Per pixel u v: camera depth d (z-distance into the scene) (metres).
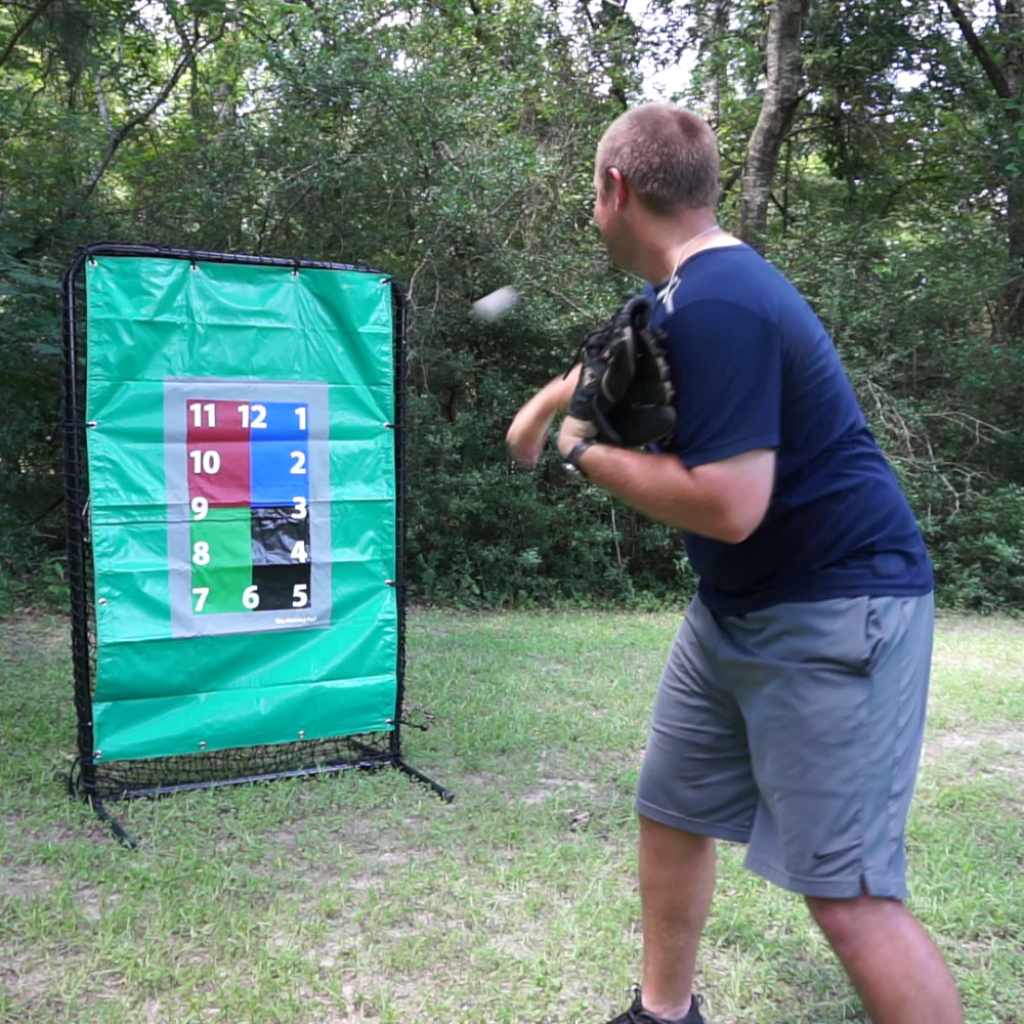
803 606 1.95
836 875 1.92
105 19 10.63
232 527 4.28
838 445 1.95
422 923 3.11
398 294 4.65
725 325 1.83
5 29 11.03
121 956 2.85
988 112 12.97
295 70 9.39
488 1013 2.63
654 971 2.41
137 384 4.09
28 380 9.18
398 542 4.64
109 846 3.64
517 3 11.10
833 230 11.95
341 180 9.52
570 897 3.31
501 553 9.87
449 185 9.45
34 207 9.74
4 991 2.67
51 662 6.50
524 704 5.75
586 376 1.97
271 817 3.93
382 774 4.49
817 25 13.17
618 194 2.12
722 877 3.46
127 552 4.09
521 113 10.96
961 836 3.90
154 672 4.14
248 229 10.25
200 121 10.70
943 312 11.70
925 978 1.90
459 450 10.06
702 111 13.38
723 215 14.46
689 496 1.83
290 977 2.76
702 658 2.22
